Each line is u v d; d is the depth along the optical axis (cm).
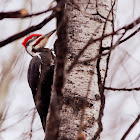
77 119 485
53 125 384
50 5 324
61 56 363
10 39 281
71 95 493
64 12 338
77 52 502
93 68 500
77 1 520
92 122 490
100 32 515
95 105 497
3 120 605
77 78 498
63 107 487
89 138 483
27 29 288
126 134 385
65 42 354
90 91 496
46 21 302
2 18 266
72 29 515
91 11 519
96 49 505
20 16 268
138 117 388
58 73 375
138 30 390
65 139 476
